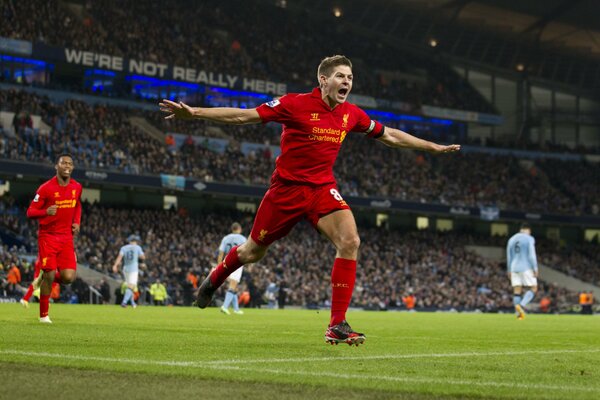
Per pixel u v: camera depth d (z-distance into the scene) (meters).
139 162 45.69
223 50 56.03
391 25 69.69
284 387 4.79
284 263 44.69
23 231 39.25
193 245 43.91
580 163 65.06
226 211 51.00
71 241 12.03
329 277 44.66
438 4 68.50
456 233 58.28
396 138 7.54
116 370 5.41
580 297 47.88
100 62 48.47
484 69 71.00
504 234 62.84
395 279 48.03
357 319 20.98
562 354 8.41
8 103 44.16
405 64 66.88
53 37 47.38
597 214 61.09
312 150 7.03
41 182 45.12
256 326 13.58
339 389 4.77
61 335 8.95
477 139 64.56
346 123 7.17
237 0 62.81
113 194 48.62
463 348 9.19
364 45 66.44
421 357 7.45
